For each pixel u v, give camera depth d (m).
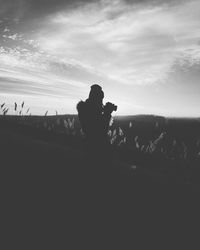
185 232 4.14
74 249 3.14
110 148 5.66
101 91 5.59
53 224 3.50
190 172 8.15
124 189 5.08
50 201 3.99
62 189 4.40
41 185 4.38
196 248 3.78
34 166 5.06
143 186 5.57
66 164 5.53
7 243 2.99
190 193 5.88
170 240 3.83
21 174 4.61
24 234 3.19
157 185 5.87
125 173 6.18
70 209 3.92
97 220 3.83
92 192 4.58
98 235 3.51
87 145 5.56
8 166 4.79
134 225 3.98
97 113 5.52
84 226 3.63
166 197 5.30
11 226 3.28
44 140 7.82
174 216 4.57
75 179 4.92
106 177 5.36
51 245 3.12
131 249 3.42
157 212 4.54
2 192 3.94
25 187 4.21
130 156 8.46
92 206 4.16
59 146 7.27
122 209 4.32
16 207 3.66
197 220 4.60
